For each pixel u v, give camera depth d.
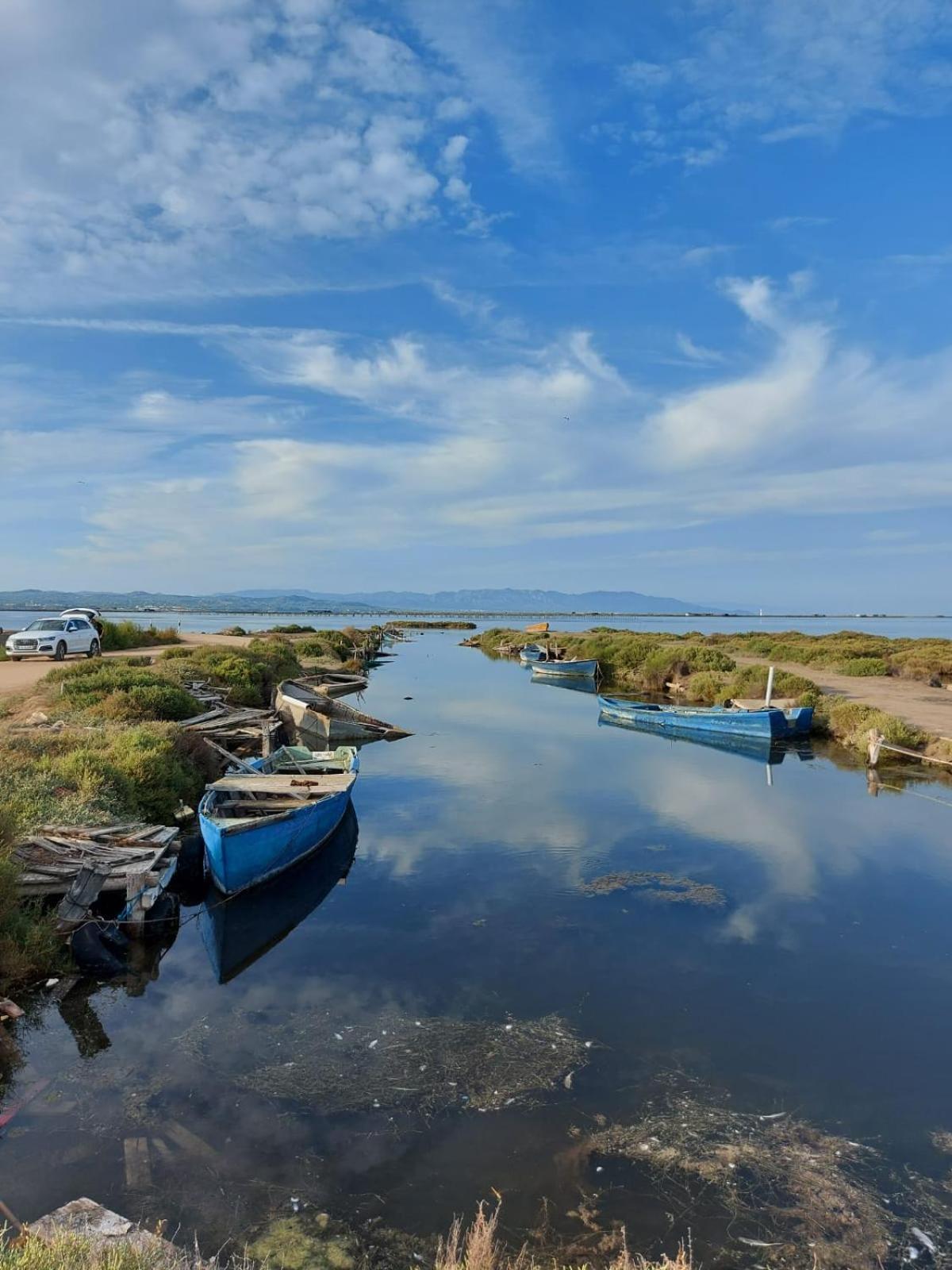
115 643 42.53
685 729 28.36
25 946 8.63
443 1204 5.57
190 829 14.53
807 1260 5.20
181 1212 5.40
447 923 10.80
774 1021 8.25
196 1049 7.52
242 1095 6.78
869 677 41.78
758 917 11.16
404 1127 6.40
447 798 18.14
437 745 25.30
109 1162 5.89
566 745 25.53
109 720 17.73
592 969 9.41
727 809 17.38
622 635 80.50
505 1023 8.08
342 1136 6.28
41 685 21.92
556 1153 6.14
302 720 26.12
